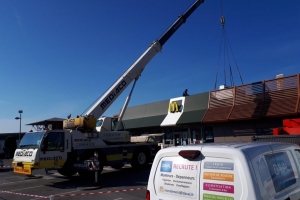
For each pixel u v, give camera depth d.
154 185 4.00
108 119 17.05
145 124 26.06
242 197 3.12
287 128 10.42
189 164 3.67
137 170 17.02
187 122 21.98
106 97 16.81
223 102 20.50
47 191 11.48
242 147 3.43
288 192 3.65
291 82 17.20
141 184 12.30
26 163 13.12
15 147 36.75
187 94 24.62
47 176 15.78
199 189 3.49
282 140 8.28
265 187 3.23
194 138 24.38
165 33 19.42
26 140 13.91
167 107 25.28
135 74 18.03
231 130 19.88
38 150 12.95
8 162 28.53
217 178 3.36
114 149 15.95
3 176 16.97
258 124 18.47
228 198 3.22
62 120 16.53
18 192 11.49
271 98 17.92
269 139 8.49
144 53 18.56
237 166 3.24
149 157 17.77
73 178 14.86
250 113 18.14
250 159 3.25
